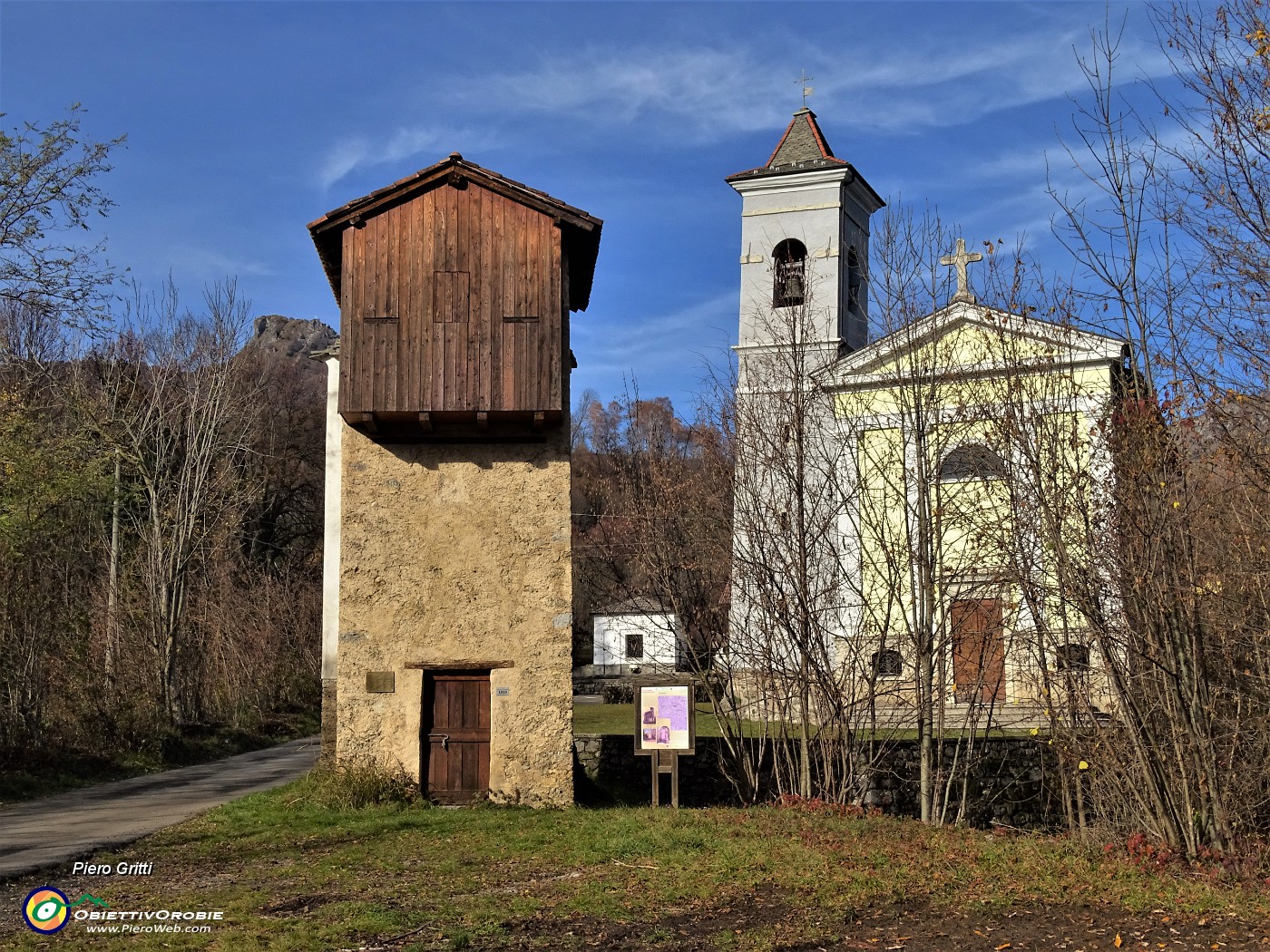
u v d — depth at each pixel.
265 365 52.50
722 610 18.03
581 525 45.31
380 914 8.96
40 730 20.84
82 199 20.47
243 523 48.59
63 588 24.75
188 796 17.94
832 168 30.23
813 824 12.95
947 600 17.58
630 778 18.97
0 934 8.54
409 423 14.99
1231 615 12.12
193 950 8.11
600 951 8.13
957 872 10.28
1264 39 11.13
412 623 15.02
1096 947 8.09
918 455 16.25
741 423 18.03
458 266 14.95
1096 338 14.16
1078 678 13.21
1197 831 11.65
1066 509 12.91
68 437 25.19
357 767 14.82
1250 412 11.47
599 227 15.15
